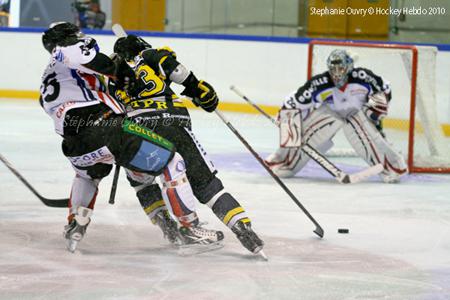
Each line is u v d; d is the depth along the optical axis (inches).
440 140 540.4
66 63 240.4
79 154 249.8
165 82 271.1
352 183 435.8
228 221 252.7
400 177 445.4
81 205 262.7
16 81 877.8
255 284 229.8
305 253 271.9
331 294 220.7
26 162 472.1
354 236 302.4
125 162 247.9
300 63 775.7
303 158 449.7
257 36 791.1
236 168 474.9
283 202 371.2
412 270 251.6
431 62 534.6
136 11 906.1
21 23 970.7
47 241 281.3
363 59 570.9
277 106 789.2
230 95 812.6
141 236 293.1
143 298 213.2
